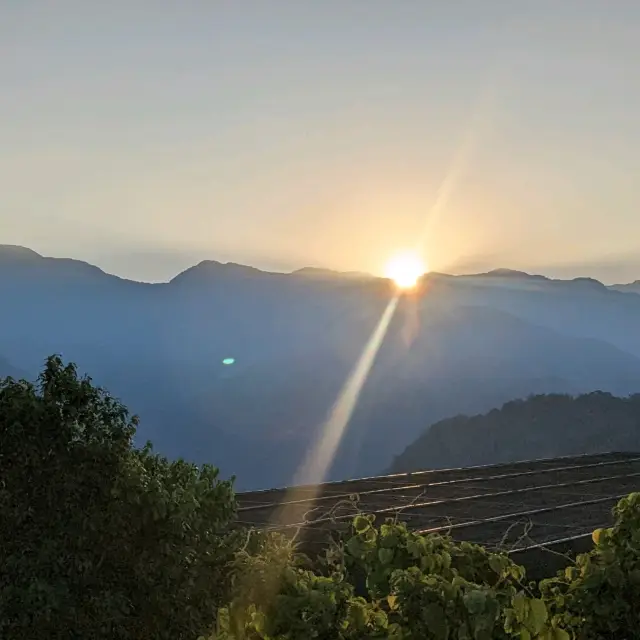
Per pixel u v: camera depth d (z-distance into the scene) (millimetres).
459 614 4977
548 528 13562
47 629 6480
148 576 6809
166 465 7574
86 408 6887
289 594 5152
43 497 6723
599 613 6453
